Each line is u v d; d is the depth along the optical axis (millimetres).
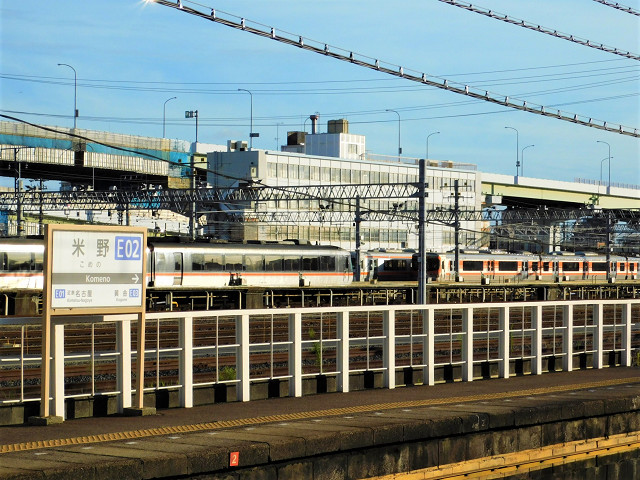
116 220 157375
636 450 28641
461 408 25625
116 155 162000
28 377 33625
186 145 177625
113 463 17609
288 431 21453
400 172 173625
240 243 106312
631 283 132125
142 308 24547
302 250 111250
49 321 22984
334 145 194500
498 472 24438
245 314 28359
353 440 21375
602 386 32406
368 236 167125
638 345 46094
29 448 19781
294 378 29469
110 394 25531
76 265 23281
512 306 35875
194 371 35375
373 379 32000
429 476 22906
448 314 37531
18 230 105375
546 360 38031
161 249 97750
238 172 154875
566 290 119812
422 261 80562
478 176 185625
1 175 162500
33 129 153500
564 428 26516
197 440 20234
